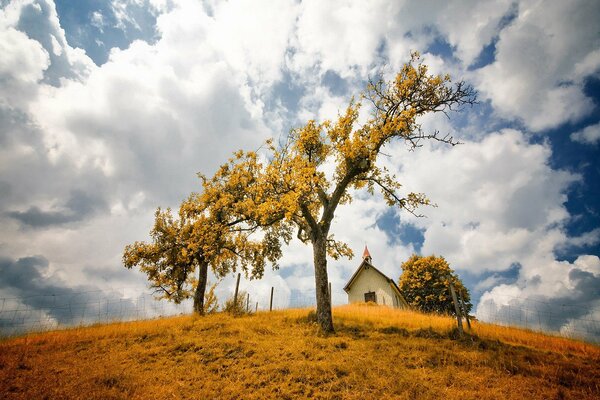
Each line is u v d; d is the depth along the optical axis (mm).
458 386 7344
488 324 15578
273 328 13703
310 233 16125
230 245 23125
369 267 37156
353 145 14836
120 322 16109
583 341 12422
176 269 21469
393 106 16031
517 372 8227
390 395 6902
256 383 7777
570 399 6715
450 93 15398
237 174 22703
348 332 13055
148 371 8664
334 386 7449
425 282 44938
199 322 14930
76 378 7965
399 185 17047
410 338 11852
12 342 11961
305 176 15125
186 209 22812
